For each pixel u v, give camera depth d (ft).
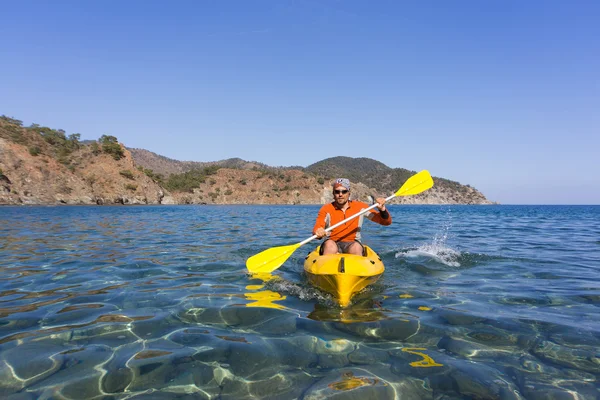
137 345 8.22
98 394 6.26
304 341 8.43
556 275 15.62
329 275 12.35
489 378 6.77
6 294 12.44
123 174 247.09
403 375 6.87
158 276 15.26
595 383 6.61
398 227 42.78
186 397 6.17
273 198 425.69
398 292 12.85
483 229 40.04
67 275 15.38
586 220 61.77
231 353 7.80
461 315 10.21
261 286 13.66
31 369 7.08
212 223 49.93
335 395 6.20
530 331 9.02
